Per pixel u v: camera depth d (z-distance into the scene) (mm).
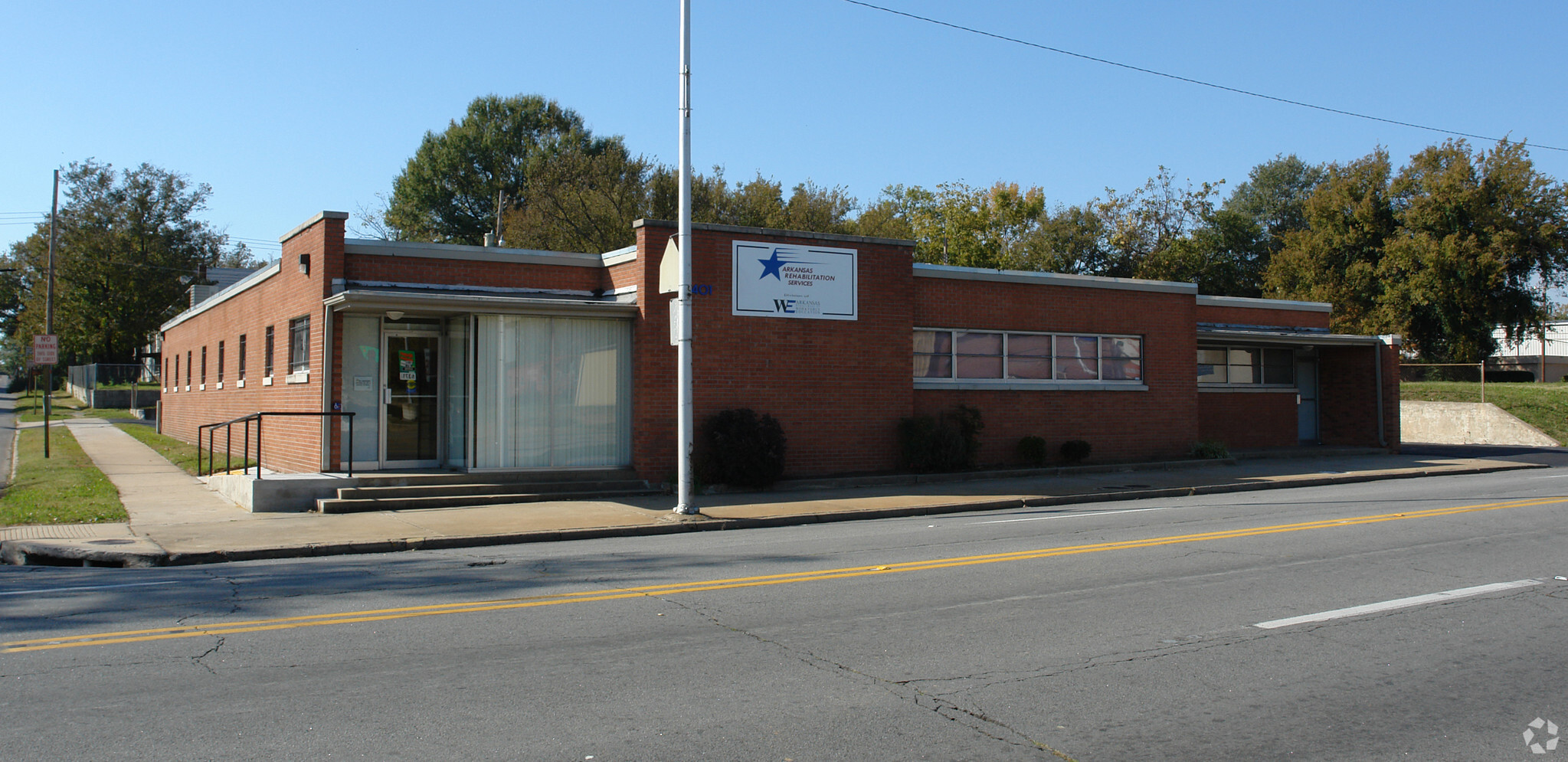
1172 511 15250
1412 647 6840
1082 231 56719
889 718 5367
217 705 5535
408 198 59969
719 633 7258
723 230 17859
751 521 14344
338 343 16453
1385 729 5230
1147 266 54719
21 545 11562
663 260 16781
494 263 18094
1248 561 10281
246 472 16375
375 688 5863
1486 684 6012
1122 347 22797
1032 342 21688
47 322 37969
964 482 19125
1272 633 7246
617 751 4844
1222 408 25938
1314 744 5004
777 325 18281
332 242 16609
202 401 27609
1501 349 61125
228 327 24516
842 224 51031
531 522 13820
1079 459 21453
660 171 46469
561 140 58125
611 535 13305
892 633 7238
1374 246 52906
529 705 5555
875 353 19203
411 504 15156
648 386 17250
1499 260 46812
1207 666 6391
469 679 6062
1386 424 26438
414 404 17109
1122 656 6613
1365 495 17391
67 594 8852
